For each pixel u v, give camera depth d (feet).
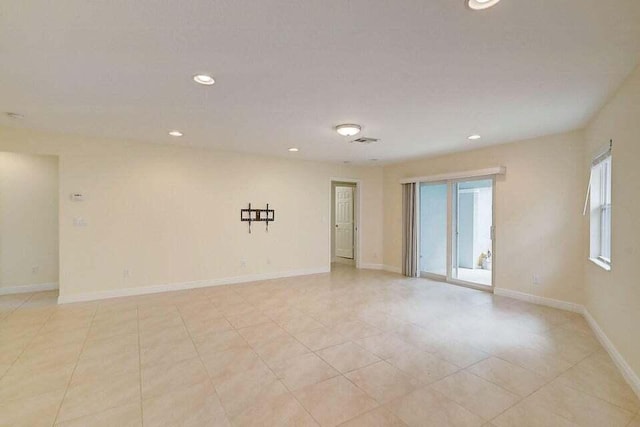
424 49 6.80
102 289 14.82
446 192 18.89
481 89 8.89
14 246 15.87
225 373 8.16
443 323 11.79
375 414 6.55
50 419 6.34
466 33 6.17
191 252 16.92
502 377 8.00
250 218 18.66
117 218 15.07
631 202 7.77
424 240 20.51
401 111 10.74
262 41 6.48
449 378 7.94
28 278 16.16
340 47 6.72
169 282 16.35
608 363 8.73
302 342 10.07
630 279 7.80
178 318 12.23
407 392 7.33
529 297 14.58
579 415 6.51
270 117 11.46
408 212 20.62
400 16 5.64
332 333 10.80
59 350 9.44
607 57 7.06
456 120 11.74
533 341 10.19
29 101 9.82
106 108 10.52
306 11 5.50
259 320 12.05
